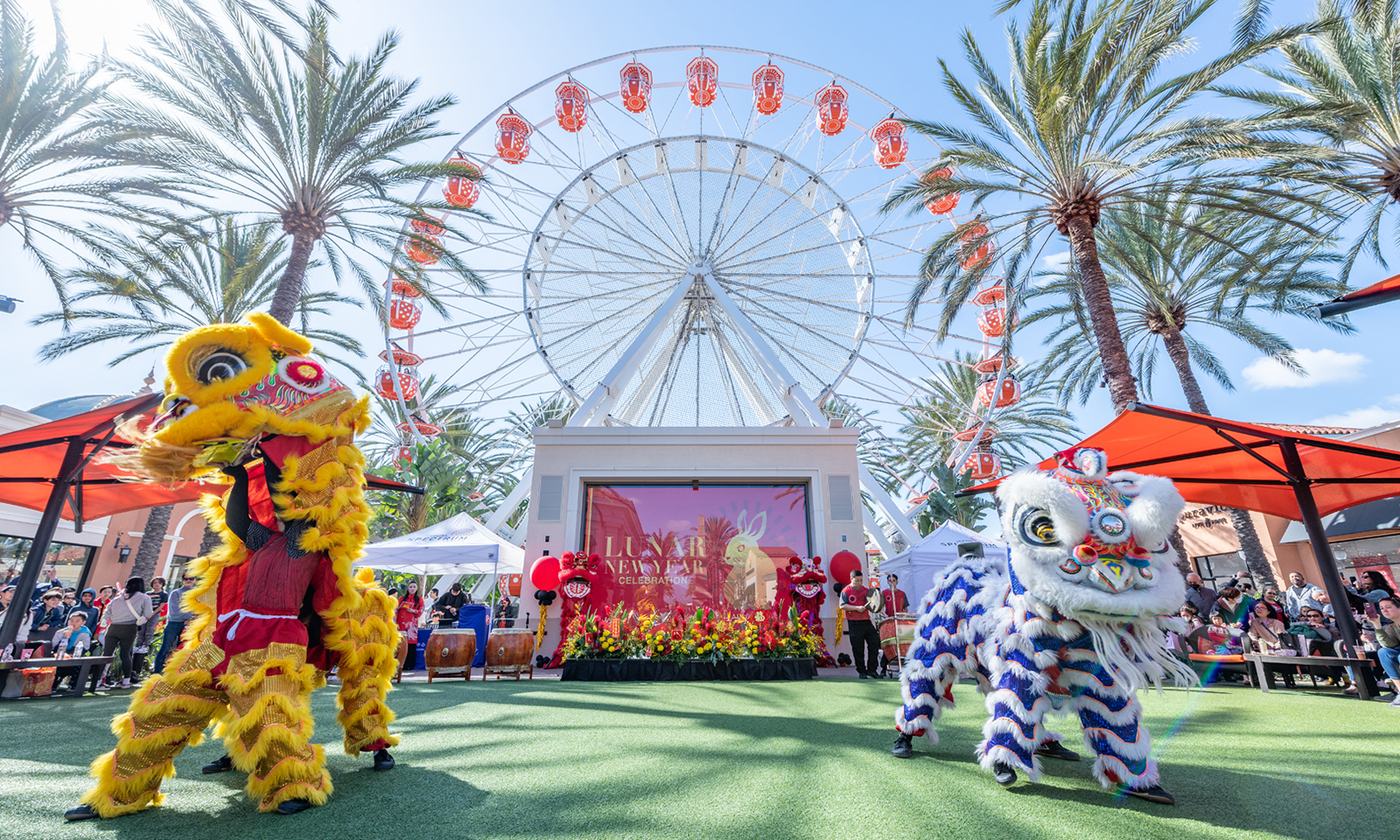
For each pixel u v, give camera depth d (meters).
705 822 2.45
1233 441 7.46
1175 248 15.77
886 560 14.57
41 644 8.02
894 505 16.31
